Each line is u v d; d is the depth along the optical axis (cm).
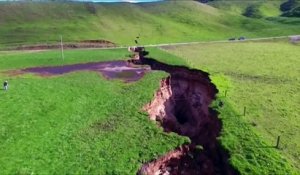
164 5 18525
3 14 13838
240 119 4566
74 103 4866
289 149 3912
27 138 3694
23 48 10206
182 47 11262
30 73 6844
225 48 11181
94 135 3875
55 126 4050
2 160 3238
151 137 3878
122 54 9044
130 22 15112
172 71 7100
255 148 3741
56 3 15838
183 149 3750
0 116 4209
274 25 16825
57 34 12231
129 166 3269
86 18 14588
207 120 4859
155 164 3416
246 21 17338
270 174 3259
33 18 13988
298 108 5391
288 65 8544
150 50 9625
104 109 4700
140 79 6362
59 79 6262
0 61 7769
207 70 7569
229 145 3766
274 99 5791
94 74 6775
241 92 6112
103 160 3347
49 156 3372
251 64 8619
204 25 16112
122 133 3947
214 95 5616
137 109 4706
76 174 3100
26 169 3120
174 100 6300
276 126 4606
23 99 4875
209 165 3641
